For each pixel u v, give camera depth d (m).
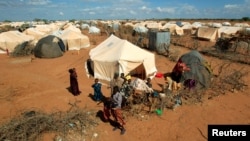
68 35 29.17
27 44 26.97
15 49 26.34
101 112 11.32
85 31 57.88
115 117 9.80
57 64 21.69
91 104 12.30
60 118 9.54
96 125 10.04
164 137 9.60
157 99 11.91
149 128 10.14
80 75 17.61
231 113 11.66
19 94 13.86
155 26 55.03
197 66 14.91
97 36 45.38
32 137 8.59
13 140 8.38
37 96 13.49
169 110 11.68
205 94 13.78
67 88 14.88
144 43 32.16
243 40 27.80
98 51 17.91
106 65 15.99
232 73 16.83
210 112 11.66
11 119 9.91
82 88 14.79
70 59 23.52
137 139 9.42
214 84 15.16
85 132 9.41
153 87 14.93
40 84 15.70
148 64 16.58
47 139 8.71
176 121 10.73
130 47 16.70
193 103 12.46
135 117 10.89
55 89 14.69
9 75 17.97
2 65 21.66
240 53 25.83
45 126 8.99
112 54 16.31
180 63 15.62
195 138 9.56
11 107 12.02
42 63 22.30
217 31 39.31
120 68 15.35
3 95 13.67
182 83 14.59
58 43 25.42
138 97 11.97
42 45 24.42
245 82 16.33
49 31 45.03
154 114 11.20
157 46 26.91
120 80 12.82
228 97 13.58
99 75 16.69
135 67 16.09
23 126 8.77
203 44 34.81
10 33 28.06
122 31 48.09
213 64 21.50
